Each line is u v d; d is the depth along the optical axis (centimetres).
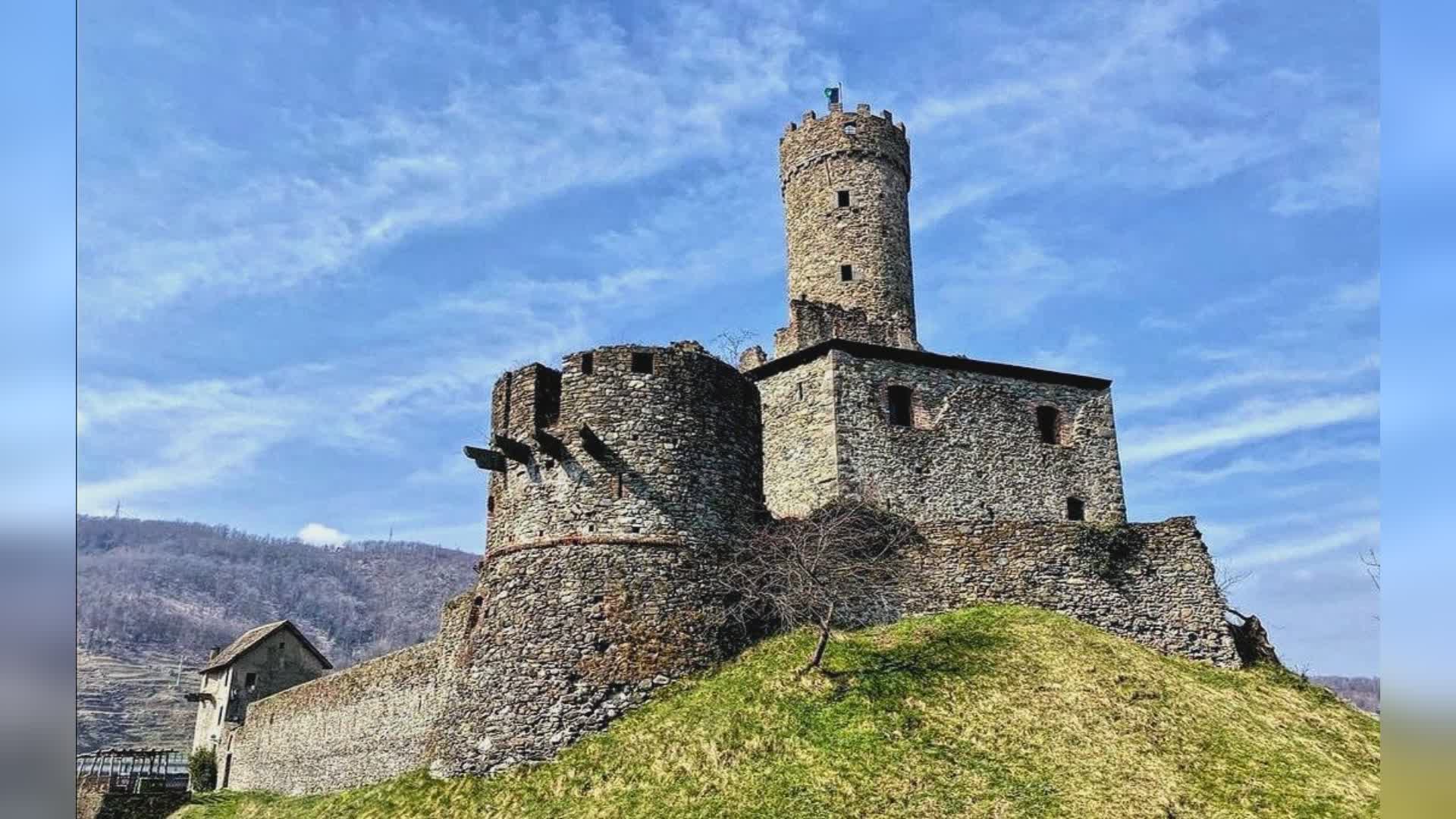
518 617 2239
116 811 3872
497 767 2098
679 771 1905
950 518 3036
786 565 2356
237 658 5738
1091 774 1828
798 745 1919
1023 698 2088
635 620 2202
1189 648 2773
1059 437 3344
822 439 3009
